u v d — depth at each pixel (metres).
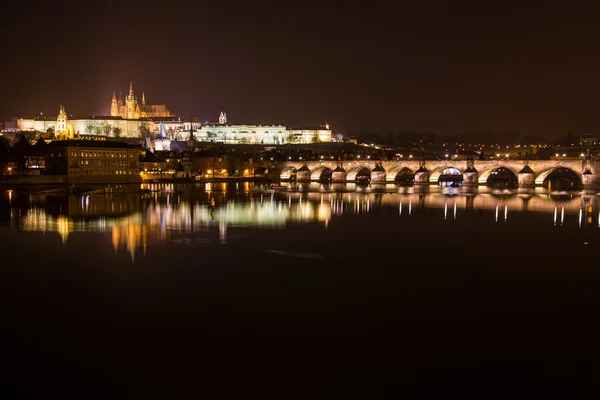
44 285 57.62
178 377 37.62
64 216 117.31
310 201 169.12
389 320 47.53
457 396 35.59
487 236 92.94
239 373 38.16
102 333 44.31
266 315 48.50
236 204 156.12
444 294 55.34
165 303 51.69
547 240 88.81
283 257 73.12
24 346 42.09
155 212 128.50
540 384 36.97
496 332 45.06
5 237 87.44
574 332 45.22
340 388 36.44
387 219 117.88
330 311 49.75
